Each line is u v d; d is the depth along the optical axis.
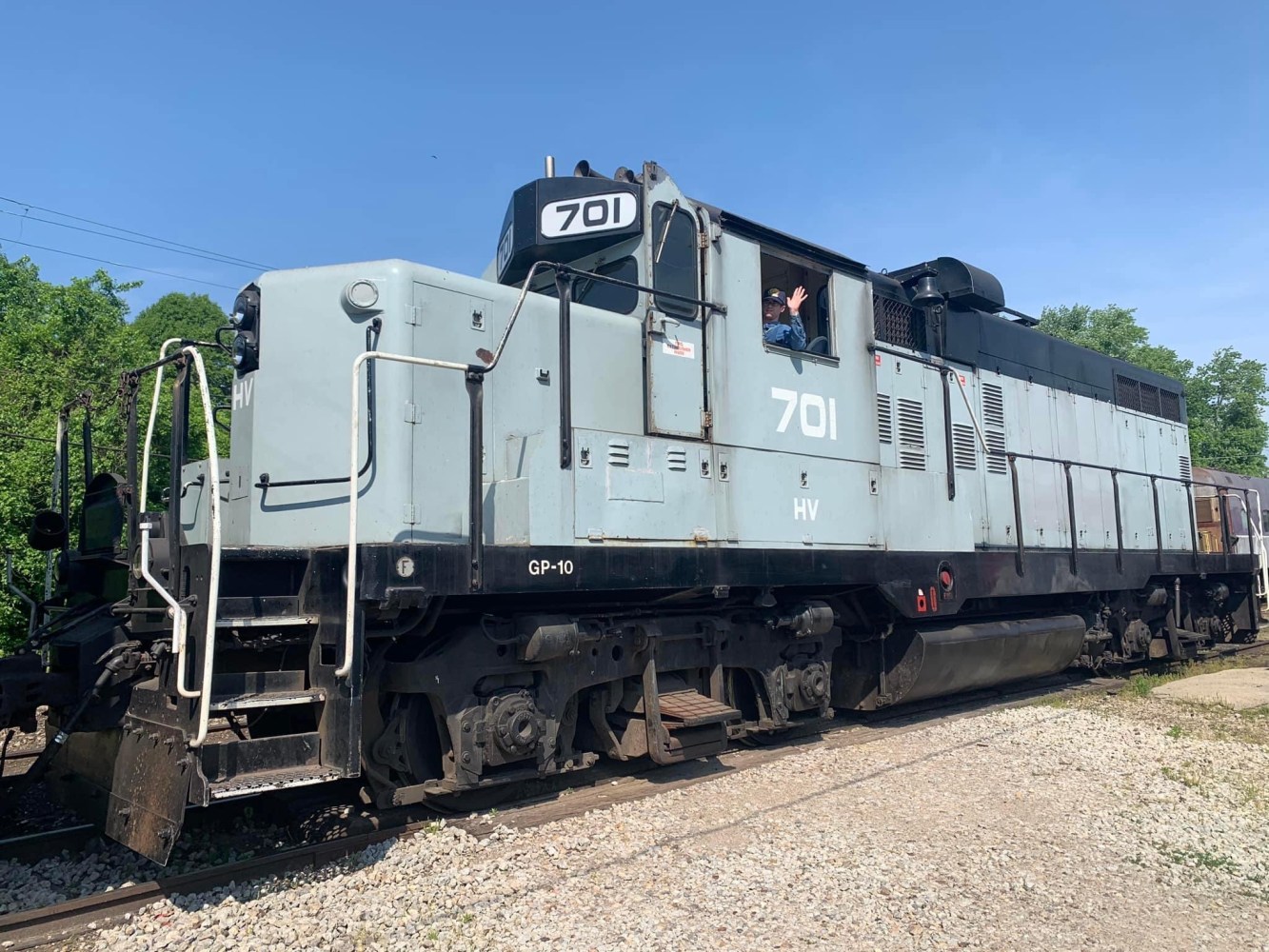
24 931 3.81
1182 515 12.75
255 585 4.52
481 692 5.16
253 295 5.40
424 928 3.79
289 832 5.12
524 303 5.73
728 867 4.46
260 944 3.64
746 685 7.03
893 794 5.75
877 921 3.94
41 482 9.77
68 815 5.41
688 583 5.74
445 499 5.20
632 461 5.64
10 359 11.88
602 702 6.02
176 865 4.62
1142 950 3.79
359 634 4.30
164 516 4.98
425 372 5.19
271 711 5.41
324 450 5.15
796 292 7.11
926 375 8.23
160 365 4.80
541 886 4.22
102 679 4.47
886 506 7.38
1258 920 4.16
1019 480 9.44
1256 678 10.26
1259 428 37.81
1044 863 4.69
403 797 4.83
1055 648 9.34
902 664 7.81
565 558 5.16
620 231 6.02
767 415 6.51
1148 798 5.91
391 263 5.21
